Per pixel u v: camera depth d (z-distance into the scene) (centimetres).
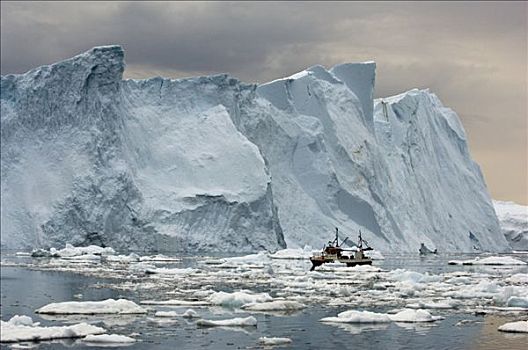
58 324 6556
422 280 11994
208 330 6300
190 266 15538
